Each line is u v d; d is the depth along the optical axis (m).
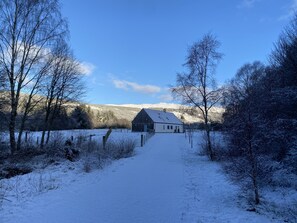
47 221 7.20
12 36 18.83
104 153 19.88
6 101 19.58
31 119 25.42
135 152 24.55
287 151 12.77
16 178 12.70
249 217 7.61
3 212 7.83
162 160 19.77
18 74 19.42
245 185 9.69
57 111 26.48
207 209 8.38
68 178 12.73
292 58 14.86
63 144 22.52
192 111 21.55
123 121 102.62
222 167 14.20
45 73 21.72
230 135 10.29
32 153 19.25
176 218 7.61
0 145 21.11
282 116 13.45
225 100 20.72
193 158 21.03
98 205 8.66
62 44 22.44
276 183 10.50
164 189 10.91
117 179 12.73
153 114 75.75
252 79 33.62
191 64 21.23
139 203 8.95
